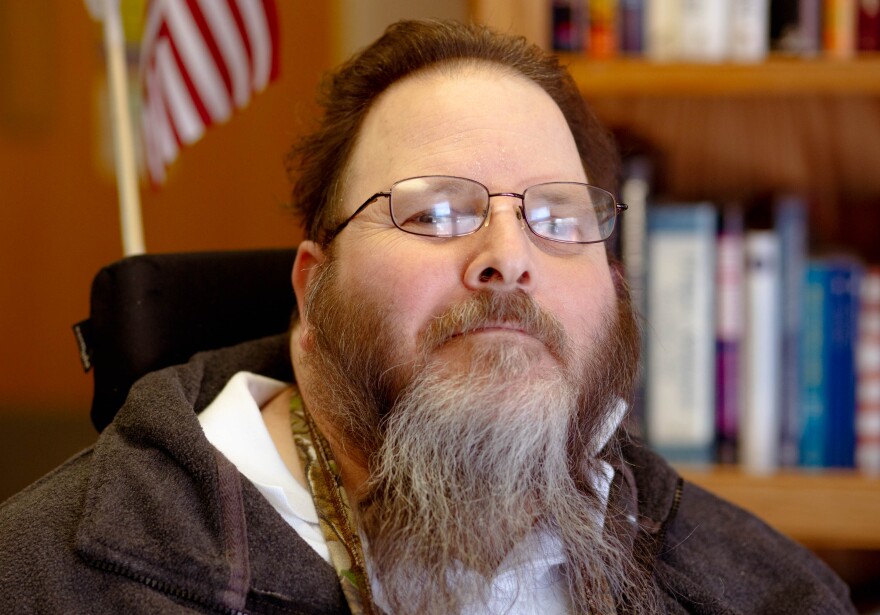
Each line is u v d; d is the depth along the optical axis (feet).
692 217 3.43
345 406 2.30
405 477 2.19
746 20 3.38
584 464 2.40
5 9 5.20
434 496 2.12
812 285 3.48
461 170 2.28
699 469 3.47
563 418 2.18
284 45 4.61
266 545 2.09
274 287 2.89
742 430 3.53
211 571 1.97
